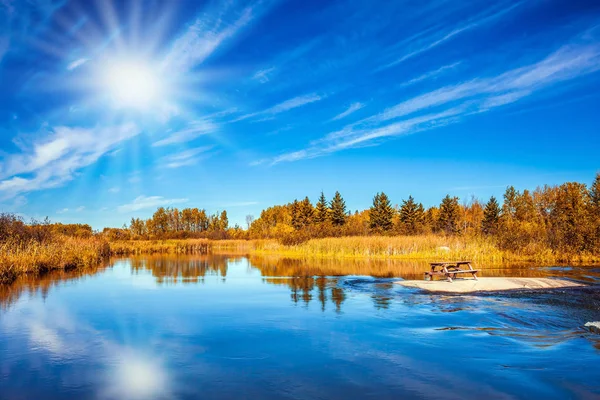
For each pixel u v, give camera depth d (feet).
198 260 127.95
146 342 30.99
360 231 218.18
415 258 123.54
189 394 21.03
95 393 21.20
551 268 89.45
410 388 21.76
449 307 44.73
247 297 52.19
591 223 114.73
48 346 30.04
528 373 24.07
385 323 37.11
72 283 67.31
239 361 26.37
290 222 276.00
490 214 230.68
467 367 25.11
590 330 34.24
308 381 22.80
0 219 99.66
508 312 41.73
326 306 45.70
